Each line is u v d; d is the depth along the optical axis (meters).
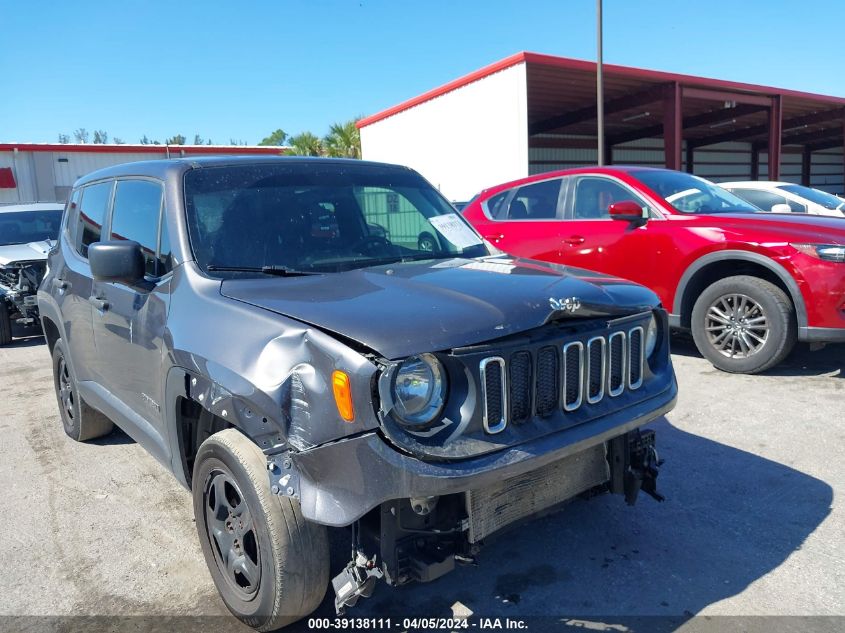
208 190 3.27
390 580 2.35
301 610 2.51
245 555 2.60
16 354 8.73
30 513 3.88
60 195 27.62
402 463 2.11
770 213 6.30
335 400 2.18
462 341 2.25
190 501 3.97
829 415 4.89
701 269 6.02
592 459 2.81
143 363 3.21
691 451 4.36
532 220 7.36
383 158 24.72
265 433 2.35
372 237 3.46
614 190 6.75
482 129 19.78
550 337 2.48
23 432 5.33
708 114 26.95
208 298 2.79
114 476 4.36
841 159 40.75
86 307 3.96
